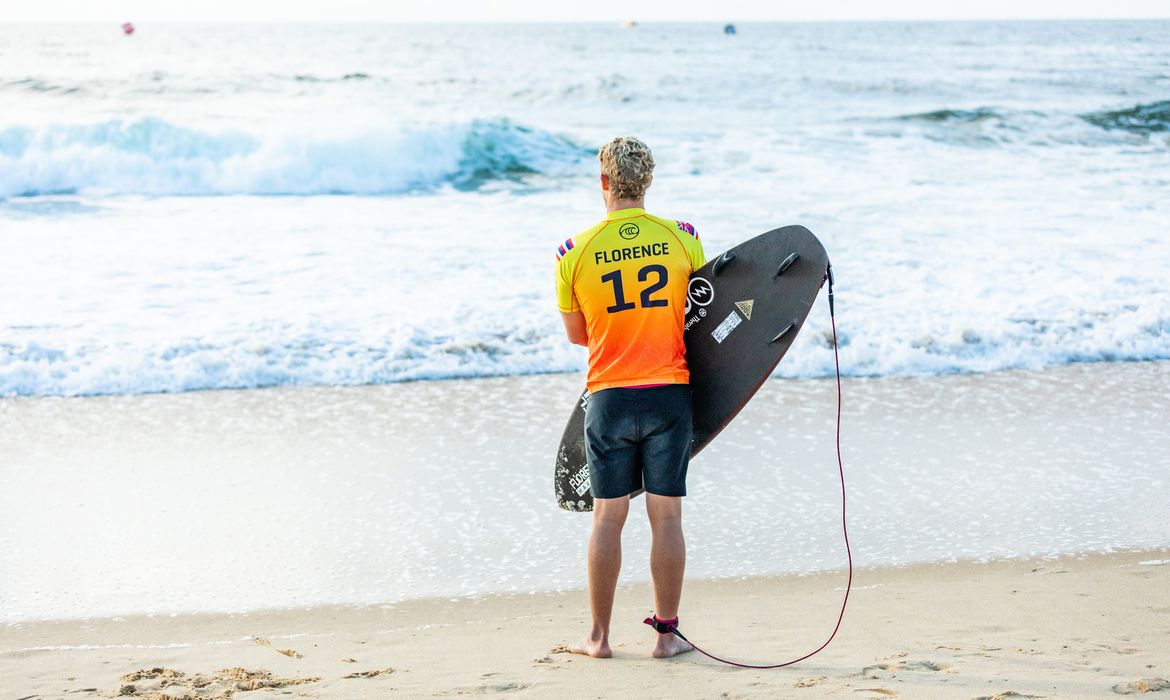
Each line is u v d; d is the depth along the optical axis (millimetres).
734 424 16438
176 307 22031
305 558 11516
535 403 17703
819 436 15867
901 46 124500
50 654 8781
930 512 12805
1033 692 6848
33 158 36844
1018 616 9336
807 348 20359
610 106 60406
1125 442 15625
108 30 193500
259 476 14172
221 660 8469
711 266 8281
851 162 41656
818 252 8203
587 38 166625
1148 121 50562
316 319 21406
